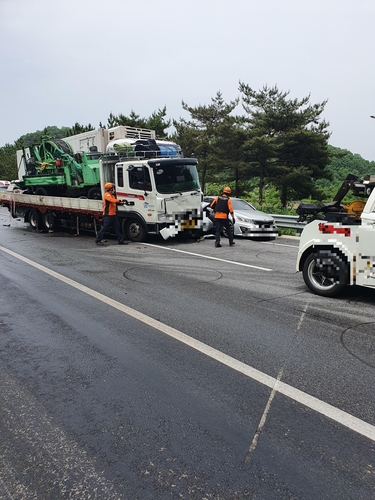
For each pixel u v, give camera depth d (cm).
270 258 996
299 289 703
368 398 350
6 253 1064
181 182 1228
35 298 648
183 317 557
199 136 3250
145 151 1282
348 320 544
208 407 337
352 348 453
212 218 1204
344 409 333
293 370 401
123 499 243
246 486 251
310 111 2894
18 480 260
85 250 1117
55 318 555
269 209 1877
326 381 379
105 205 1205
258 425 312
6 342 475
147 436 300
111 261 958
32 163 1738
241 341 473
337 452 281
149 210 1212
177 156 1329
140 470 266
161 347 457
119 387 371
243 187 3319
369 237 590
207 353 440
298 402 343
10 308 599
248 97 3019
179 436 300
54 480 259
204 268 877
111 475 262
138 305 610
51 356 437
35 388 371
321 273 654
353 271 611
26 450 288
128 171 1238
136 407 338
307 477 258
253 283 746
